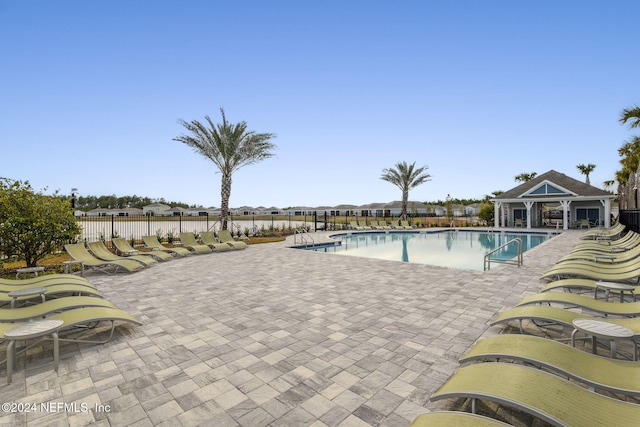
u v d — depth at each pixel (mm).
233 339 4488
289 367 3666
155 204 58250
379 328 4859
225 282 8078
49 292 5578
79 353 4066
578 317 3992
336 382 3332
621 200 32125
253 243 18500
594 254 9344
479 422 1917
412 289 7211
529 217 29844
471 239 23703
